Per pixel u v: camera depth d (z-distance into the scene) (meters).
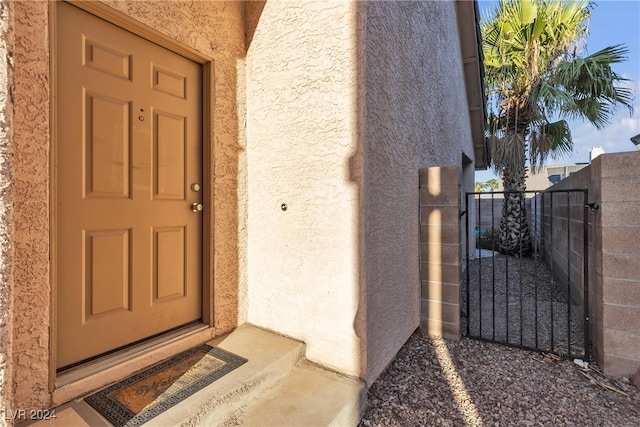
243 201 2.70
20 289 1.46
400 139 2.77
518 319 3.68
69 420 1.48
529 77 6.45
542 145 7.08
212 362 2.04
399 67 2.76
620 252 2.31
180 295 2.31
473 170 8.20
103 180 1.85
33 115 1.49
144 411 1.54
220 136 2.50
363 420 1.94
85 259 1.77
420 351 2.83
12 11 1.07
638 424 1.88
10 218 1.07
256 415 1.73
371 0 2.22
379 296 2.34
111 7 1.80
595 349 2.58
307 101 2.35
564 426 1.87
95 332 1.82
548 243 6.05
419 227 3.27
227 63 2.56
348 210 2.17
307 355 2.35
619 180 2.30
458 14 5.41
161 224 2.18
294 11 2.42
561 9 6.04
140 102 2.04
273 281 2.57
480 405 2.07
